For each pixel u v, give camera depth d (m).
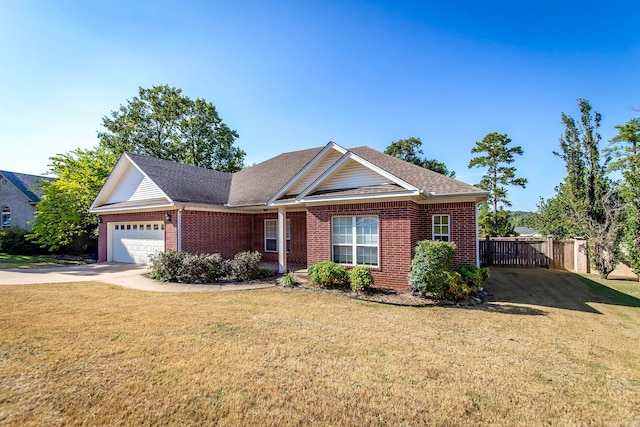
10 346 5.29
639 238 12.91
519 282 12.59
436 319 7.45
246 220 17.41
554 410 3.77
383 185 11.23
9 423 3.27
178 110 35.38
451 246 9.56
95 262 17.84
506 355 5.38
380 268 10.61
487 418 3.58
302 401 3.82
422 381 4.40
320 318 7.32
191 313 7.54
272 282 11.65
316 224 12.00
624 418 3.64
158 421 3.37
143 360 4.85
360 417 3.53
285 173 17.55
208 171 19.80
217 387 4.09
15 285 10.80
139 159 16.30
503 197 35.06
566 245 16.09
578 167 16.95
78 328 6.27
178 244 14.02
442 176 13.15
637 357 5.39
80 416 3.42
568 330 6.79
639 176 13.31
